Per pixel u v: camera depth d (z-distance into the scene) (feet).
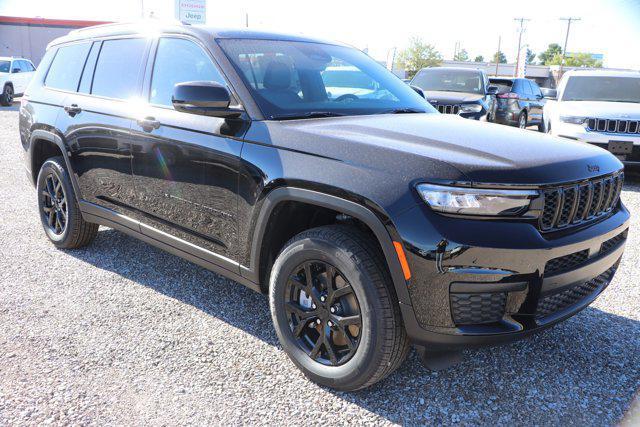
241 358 9.19
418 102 11.54
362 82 11.27
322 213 9.02
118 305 11.09
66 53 14.15
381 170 7.35
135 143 10.94
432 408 7.98
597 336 10.18
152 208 10.96
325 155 7.89
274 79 9.89
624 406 8.09
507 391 8.43
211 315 10.75
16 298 11.29
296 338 8.62
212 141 9.37
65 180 13.33
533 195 7.11
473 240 6.81
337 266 7.72
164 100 10.67
